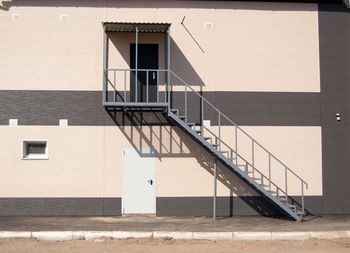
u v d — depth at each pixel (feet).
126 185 42.73
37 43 42.96
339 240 32.91
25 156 42.52
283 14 44.91
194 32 44.11
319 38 45.06
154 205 42.78
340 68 45.03
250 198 43.39
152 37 43.88
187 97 43.73
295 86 44.55
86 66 43.16
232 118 43.86
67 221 38.75
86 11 43.45
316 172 44.06
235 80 44.14
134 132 43.11
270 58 44.52
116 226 36.19
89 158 42.65
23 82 42.63
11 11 42.98
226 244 31.27
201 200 43.09
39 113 42.57
